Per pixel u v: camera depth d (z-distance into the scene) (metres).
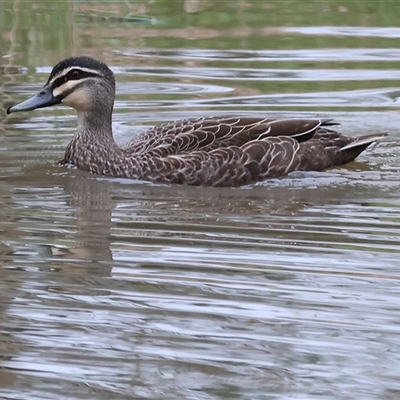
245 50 23.16
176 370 9.95
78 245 13.22
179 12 26.11
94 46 23.34
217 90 20.59
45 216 14.44
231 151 16.16
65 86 16.86
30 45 23.33
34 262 12.63
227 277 12.12
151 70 21.80
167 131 16.67
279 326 10.82
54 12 25.84
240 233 13.67
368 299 11.48
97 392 9.56
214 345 10.41
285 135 16.67
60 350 10.34
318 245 13.20
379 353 10.25
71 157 16.88
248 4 26.73
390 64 22.17
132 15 25.75
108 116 16.88
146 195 15.53
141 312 11.16
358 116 19.20
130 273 12.26
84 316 11.09
